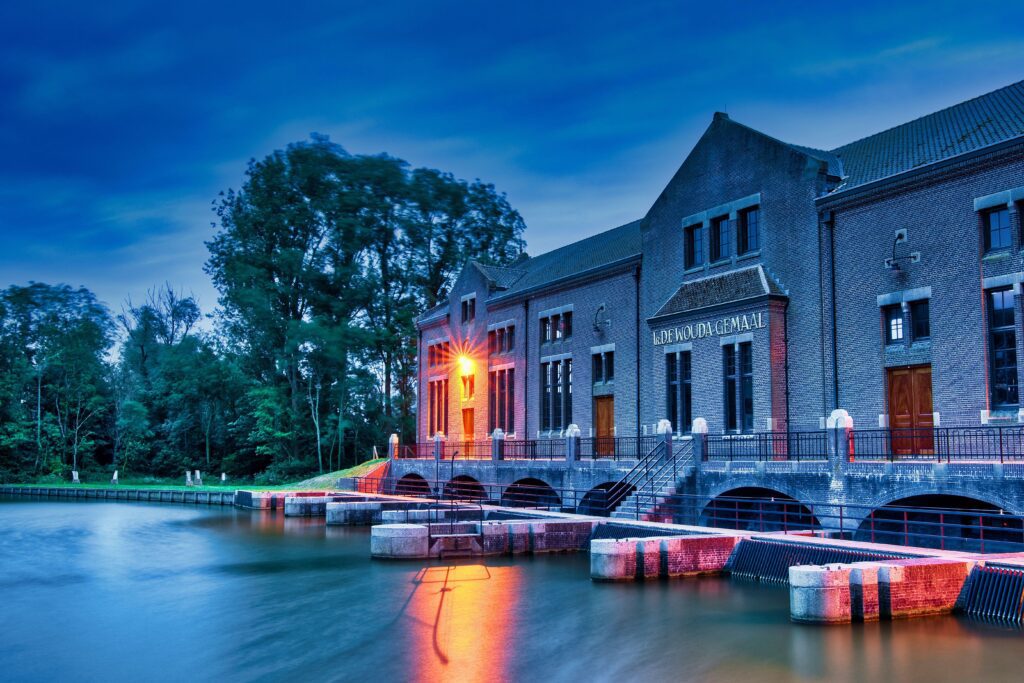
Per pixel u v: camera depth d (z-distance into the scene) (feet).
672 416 110.22
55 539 116.47
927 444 82.33
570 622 54.49
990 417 76.64
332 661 47.32
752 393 98.58
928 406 83.41
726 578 69.62
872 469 72.08
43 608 65.92
